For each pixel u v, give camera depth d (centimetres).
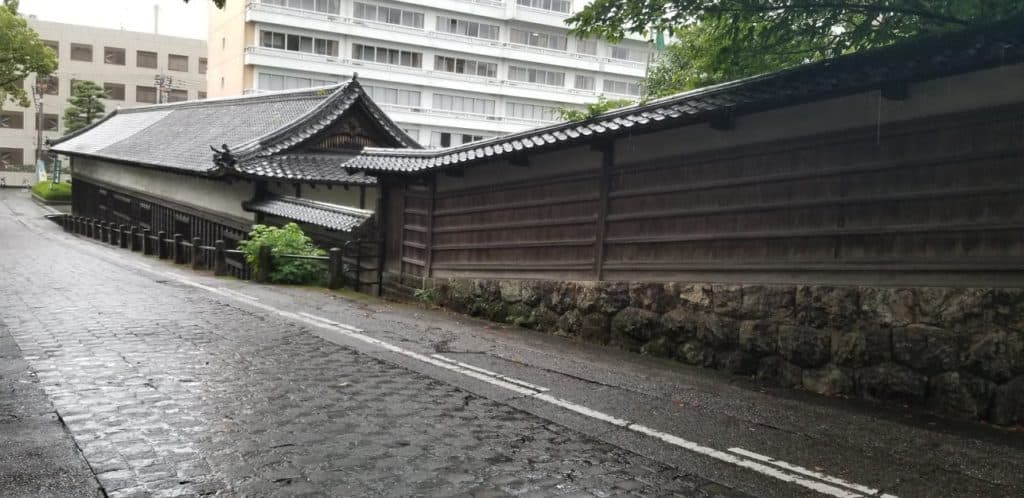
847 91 708
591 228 1067
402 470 475
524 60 5419
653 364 858
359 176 2117
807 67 734
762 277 827
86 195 3762
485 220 1295
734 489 460
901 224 703
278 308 1170
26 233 3209
